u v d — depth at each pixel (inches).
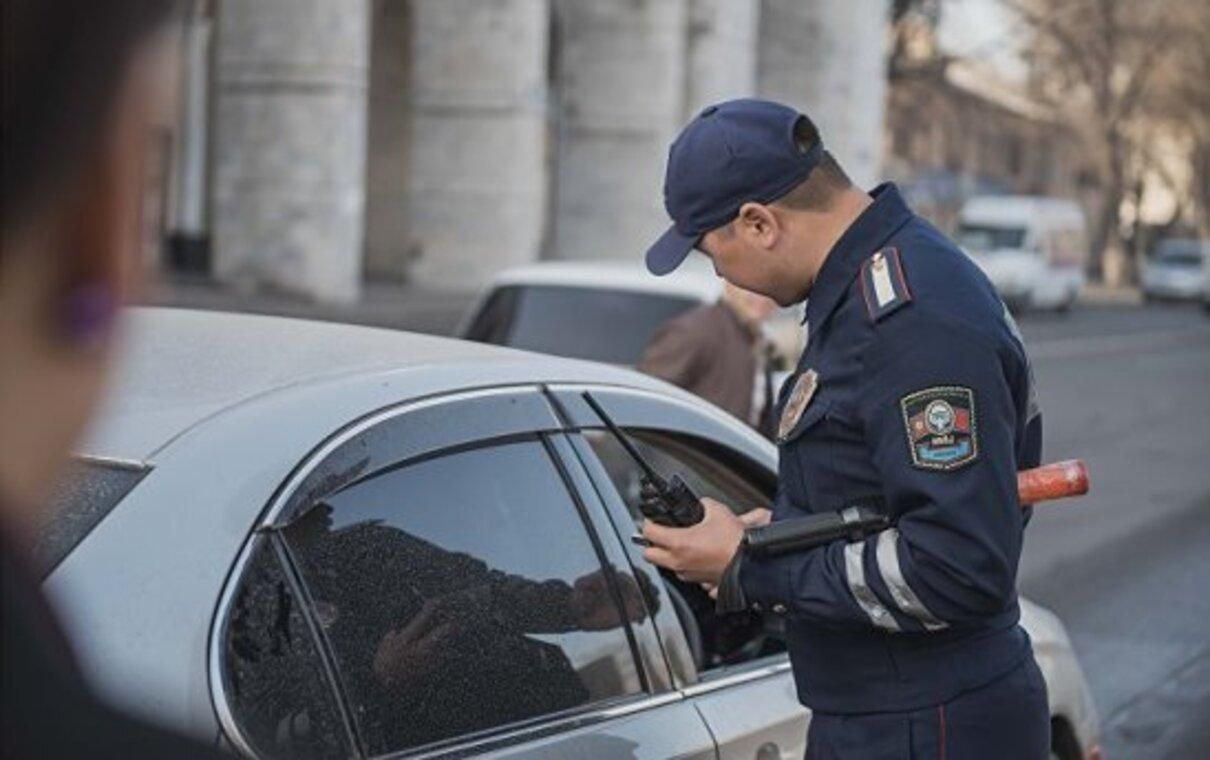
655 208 1478.8
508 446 129.7
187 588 99.3
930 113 2576.3
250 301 1096.2
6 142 34.5
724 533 124.9
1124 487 597.9
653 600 138.3
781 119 125.5
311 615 106.4
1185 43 2434.8
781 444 126.6
